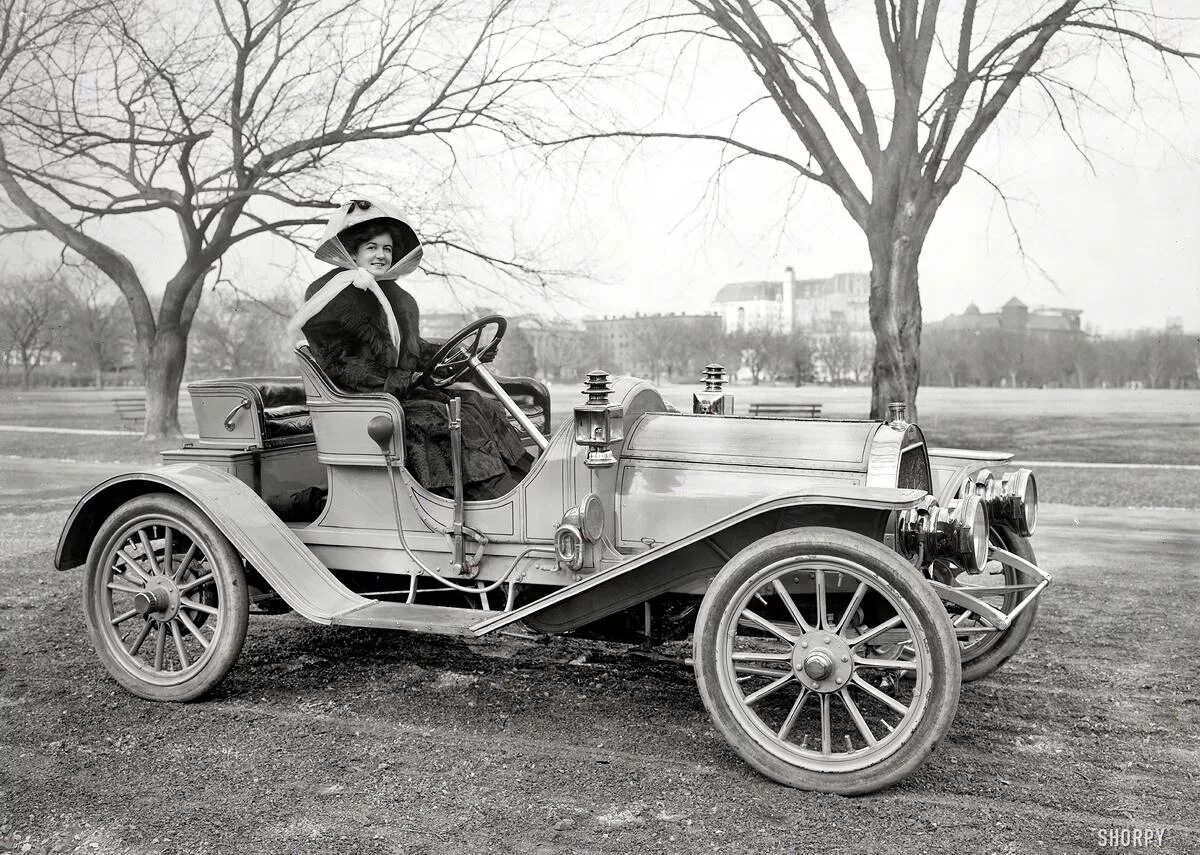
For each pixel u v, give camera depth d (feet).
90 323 87.71
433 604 13.66
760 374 118.01
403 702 12.62
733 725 10.05
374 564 12.92
